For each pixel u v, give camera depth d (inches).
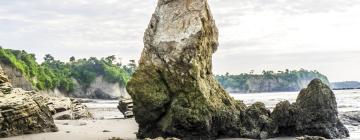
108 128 1582.2
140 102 1363.2
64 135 1352.1
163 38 1366.9
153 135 1349.7
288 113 1348.4
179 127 1295.5
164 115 1360.7
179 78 1327.5
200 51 1357.0
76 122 1836.9
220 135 1350.9
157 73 1373.0
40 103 1471.5
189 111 1280.8
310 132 1344.7
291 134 1368.1
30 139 1259.8
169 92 1355.8
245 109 1422.2
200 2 1382.9
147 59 1386.6
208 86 1391.5
